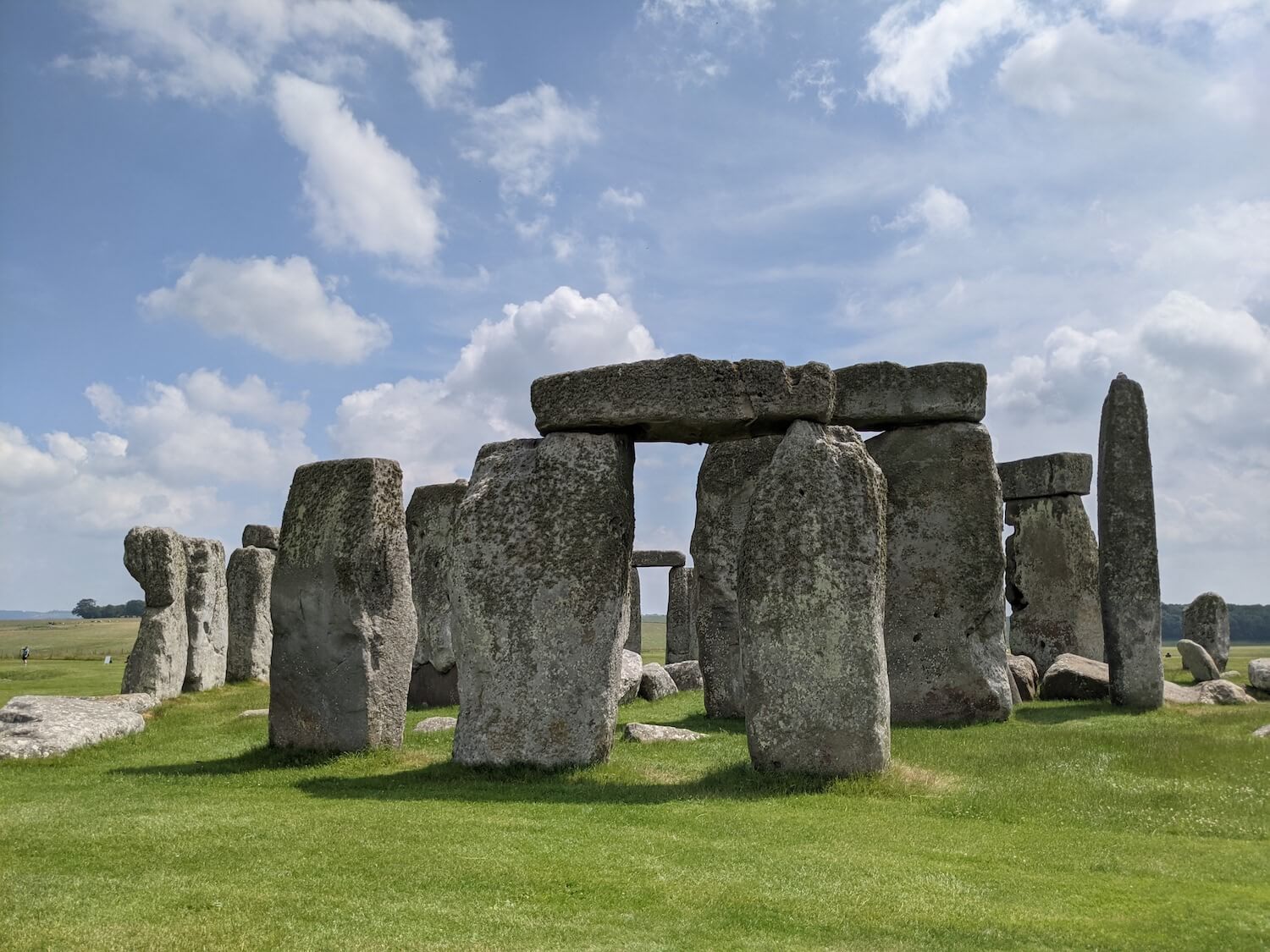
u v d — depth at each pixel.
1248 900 6.14
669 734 12.99
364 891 6.16
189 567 20.98
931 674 15.20
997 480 15.55
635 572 28.30
